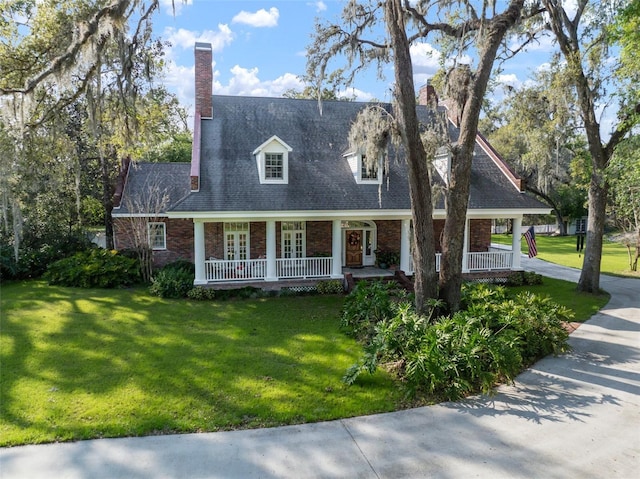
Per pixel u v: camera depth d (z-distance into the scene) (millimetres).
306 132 19547
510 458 5848
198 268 15961
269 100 20719
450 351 8188
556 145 18609
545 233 51938
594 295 16734
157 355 9852
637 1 12781
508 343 8562
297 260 16875
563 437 6402
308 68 12039
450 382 7871
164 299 15594
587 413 7172
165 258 20578
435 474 5477
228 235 18516
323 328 12141
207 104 18969
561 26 15148
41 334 11242
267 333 11641
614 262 27125
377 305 11336
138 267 18719
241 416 7012
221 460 5777
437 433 6527
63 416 6898
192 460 5770
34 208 19984
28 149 13336
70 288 17281
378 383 8344
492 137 35656
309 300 15625
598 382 8500
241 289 16016
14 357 9570
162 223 20406
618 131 15930
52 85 13578
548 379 8656
